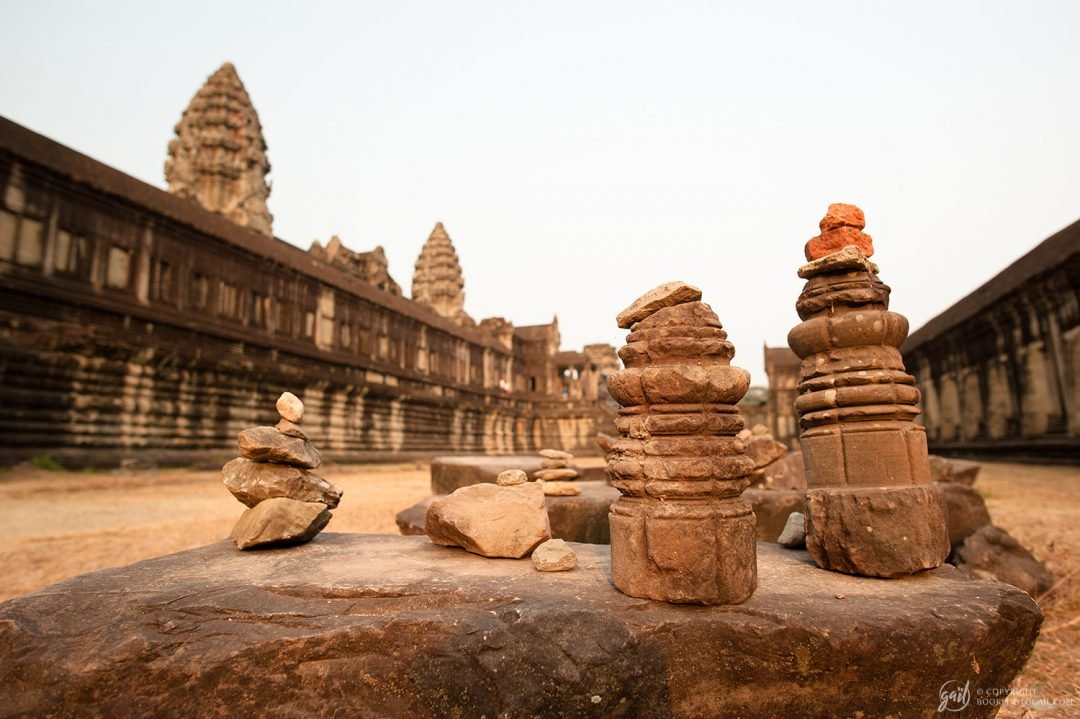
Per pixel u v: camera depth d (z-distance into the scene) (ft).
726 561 11.73
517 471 18.61
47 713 10.30
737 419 13.09
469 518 16.53
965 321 99.09
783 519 29.50
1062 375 75.77
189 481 70.69
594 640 10.75
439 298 228.02
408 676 10.61
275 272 105.50
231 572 14.44
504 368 206.90
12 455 62.90
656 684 10.64
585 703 10.37
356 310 129.29
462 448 168.04
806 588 12.95
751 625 10.89
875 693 10.61
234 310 95.71
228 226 96.53
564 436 212.84
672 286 13.56
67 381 70.44
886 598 12.06
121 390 76.18
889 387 14.94
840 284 15.83
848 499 14.40
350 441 121.29
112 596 12.38
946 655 10.68
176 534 39.83
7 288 65.46
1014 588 12.88
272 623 11.41
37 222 69.82
